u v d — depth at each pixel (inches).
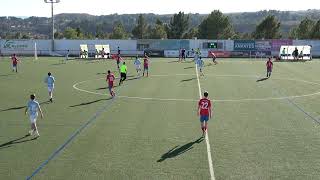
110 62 2434.8
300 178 593.6
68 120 932.6
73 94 1283.2
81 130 845.2
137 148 727.7
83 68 2073.1
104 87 1423.5
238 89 1384.1
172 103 1134.4
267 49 3006.9
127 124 895.7
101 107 1078.4
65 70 1974.7
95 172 615.5
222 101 1166.3
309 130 851.4
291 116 980.6
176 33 4685.0
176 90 1357.0
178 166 640.4
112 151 711.1
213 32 4323.3
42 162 657.0
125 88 1400.1
